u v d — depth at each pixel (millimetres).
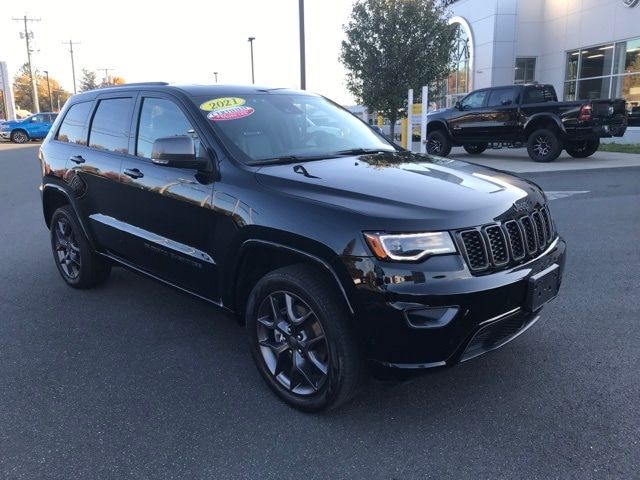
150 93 4148
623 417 3012
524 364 3627
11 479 2621
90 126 4734
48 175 5141
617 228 7180
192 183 3549
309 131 4012
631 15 19797
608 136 13664
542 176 12031
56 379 3574
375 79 16578
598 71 21703
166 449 2842
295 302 3072
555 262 3199
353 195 2914
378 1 16172
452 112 16109
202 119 3670
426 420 3049
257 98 4129
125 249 4348
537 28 24422
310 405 3061
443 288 2625
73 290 5285
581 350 3799
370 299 2660
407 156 3893
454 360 2738
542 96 14875
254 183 3229
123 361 3811
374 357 2752
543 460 2686
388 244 2646
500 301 2768
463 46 26500
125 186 4141
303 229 2869
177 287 3934
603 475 2564
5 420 3117
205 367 3715
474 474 2605
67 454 2811
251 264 3373
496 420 3027
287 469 2676
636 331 4070
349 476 2619
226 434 2961
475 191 3045
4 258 6496
